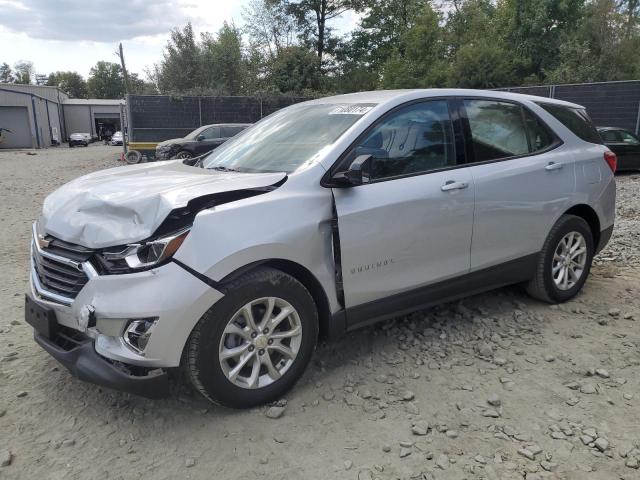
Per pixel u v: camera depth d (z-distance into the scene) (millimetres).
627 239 6832
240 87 33094
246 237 2861
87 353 2809
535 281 4465
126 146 23734
